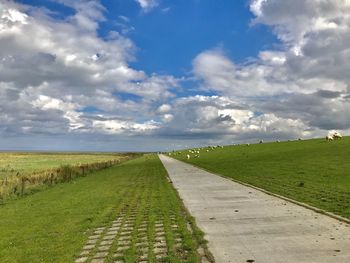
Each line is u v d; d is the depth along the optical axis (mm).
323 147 63062
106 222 16062
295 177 29828
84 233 14047
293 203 18234
